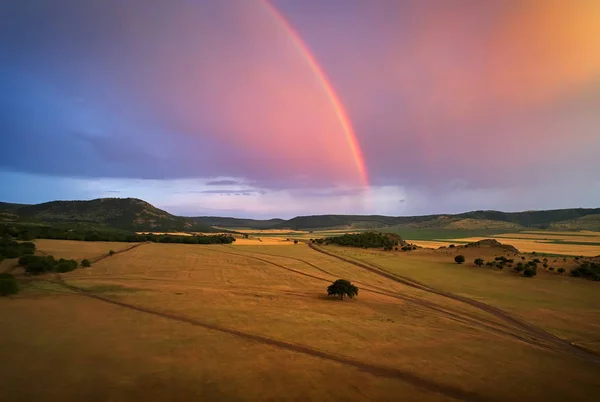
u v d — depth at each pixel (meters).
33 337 29.69
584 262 90.06
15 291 48.41
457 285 71.50
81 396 19.66
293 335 33.44
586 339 38.16
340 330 35.97
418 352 30.27
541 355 31.34
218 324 36.41
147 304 45.12
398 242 153.12
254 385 22.03
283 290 61.94
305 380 23.11
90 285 58.12
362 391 21.95
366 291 64.12
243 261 101.31
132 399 19.56
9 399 18.95
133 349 27.73
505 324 43.75
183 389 21.08
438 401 21.31
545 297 60.47
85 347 27.73
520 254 118.06
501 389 23.62
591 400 22.91
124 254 103.75
